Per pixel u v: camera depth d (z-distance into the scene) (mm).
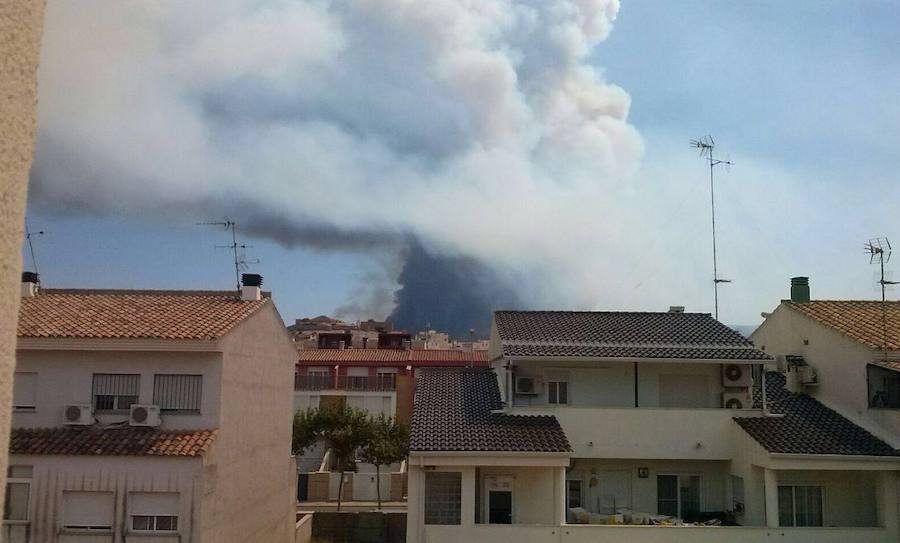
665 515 26266
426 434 23922
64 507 21234
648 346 27109
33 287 27750
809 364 28766
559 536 22484
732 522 25375
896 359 24938
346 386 57156
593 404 26844
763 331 32875
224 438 23688
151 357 23266
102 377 23234
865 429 25062
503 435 24047
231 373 24469
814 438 24250
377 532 36875
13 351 2611
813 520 24734
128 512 21266
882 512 23438
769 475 23562
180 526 21203
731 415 25969
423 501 23078
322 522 36969
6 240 2598
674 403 27031
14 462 21281
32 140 2773
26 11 2742
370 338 77438
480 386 28469
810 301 31000
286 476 32906
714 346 27359
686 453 25719
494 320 30781
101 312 25375
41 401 22938
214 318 25266
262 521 28656
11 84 2652
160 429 22797
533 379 26906
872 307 29969
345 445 46312
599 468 26688
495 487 24141
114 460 21391
